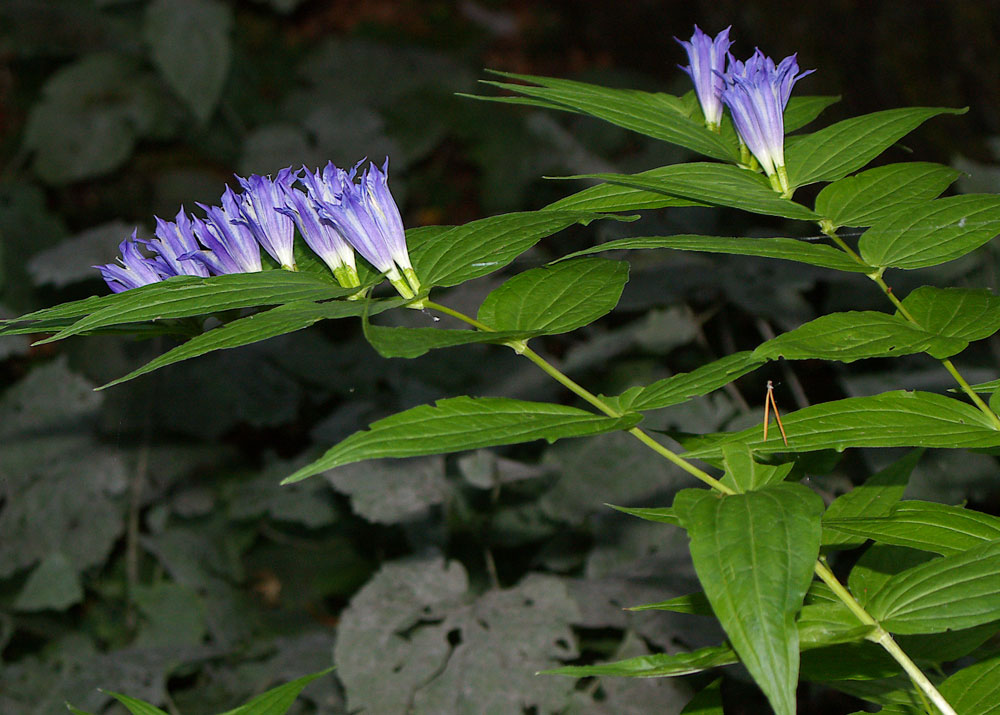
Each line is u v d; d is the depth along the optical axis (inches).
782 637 41.5
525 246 57.4
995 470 126.5
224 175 257.6
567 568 147.4
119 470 173.8
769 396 53.4
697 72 69.1
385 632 126.7
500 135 253.1
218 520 182.2
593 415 51.6
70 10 250.7
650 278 155.3
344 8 320.8
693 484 139.3
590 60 323.9
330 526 184.4
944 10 199.5
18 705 146.6
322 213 56.6
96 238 185.0
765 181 62.4
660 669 50.6
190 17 232.1
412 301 56.2
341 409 169.6
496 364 164.6
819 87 212.5
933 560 52.8
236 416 178.2
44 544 168.6
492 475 137.9
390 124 255.8
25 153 243.0
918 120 63.4
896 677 65.1
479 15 335.6
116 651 157.6
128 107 244.1
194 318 61.2
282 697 51.9
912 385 138.5
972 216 58.6
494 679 119.6
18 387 180.1
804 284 147.3
